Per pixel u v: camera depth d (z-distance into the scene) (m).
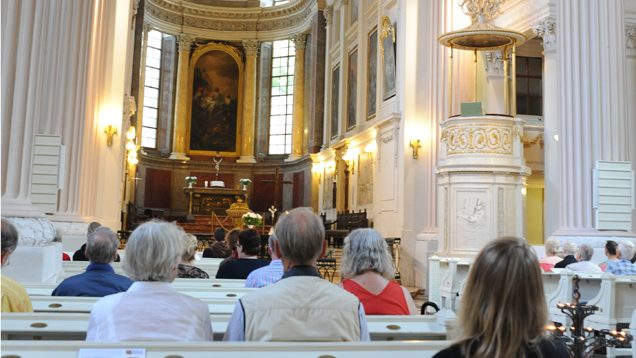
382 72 17.83
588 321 6.21
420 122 14.21
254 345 2.23
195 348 2.20
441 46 13.42
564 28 9.16
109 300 2.51
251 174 29.03
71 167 9.75
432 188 13.73
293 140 27.84
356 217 18.72
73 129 9.64
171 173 28.38
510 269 1.64
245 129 29.34
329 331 2.51
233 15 29.25
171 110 28.67
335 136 23.06
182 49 28.75
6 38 5.68
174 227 2.69
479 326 1.67
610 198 8.70
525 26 12.13
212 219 23.11
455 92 13.10
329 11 24.42
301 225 2.70
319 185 24.45
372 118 18.98
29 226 5.58
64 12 9.35
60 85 9.46
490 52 13.27
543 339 1.66
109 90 14.19
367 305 3.41
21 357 2.11
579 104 8.94
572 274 6.25
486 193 9.95
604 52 8.95
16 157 5.73
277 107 29.39
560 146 9.12
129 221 22.00
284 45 29.42
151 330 2.43
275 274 4.33
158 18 27.97
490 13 11.43
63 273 6.06
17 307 3.04
